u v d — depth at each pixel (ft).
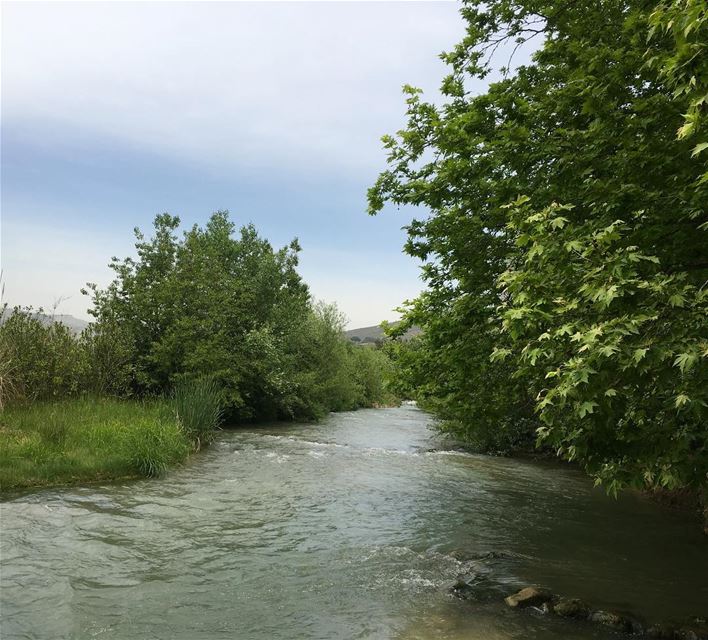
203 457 47.55
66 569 20.52
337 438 67.67
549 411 14.51
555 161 22.15
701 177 13.47
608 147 19.94
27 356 48.85
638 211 16.21
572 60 24.79
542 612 18.58
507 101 25.20
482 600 19.61
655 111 18.02
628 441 15.05
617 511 35.24
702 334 12.23
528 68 28.48
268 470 43.47
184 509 30.37
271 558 23.57
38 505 28.12
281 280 95.86
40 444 35.53
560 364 14.57
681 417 14.43
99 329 60.03
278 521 29.43
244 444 57.26
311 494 36.22
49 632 15.78
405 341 34.58
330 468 46.16
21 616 16.61
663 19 11.45
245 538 26.12
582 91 20.36
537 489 41.57
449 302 31.42
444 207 29.99
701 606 19.80
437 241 30.27
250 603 18.76
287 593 19.77
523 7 28.94
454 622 17.63
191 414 52.47
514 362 18.42
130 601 18.33
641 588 21.53
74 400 51.88
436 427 69.51
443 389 31.60
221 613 17.85
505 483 43.65
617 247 15.79
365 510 32.89
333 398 106.42
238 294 86.02
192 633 16.31
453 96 31.73
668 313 12.97
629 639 16.83
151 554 23.00
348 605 18.85
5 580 19.10
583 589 21.15
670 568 24.18
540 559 24.89
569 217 20.74
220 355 71.67
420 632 16.80
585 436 15.28
